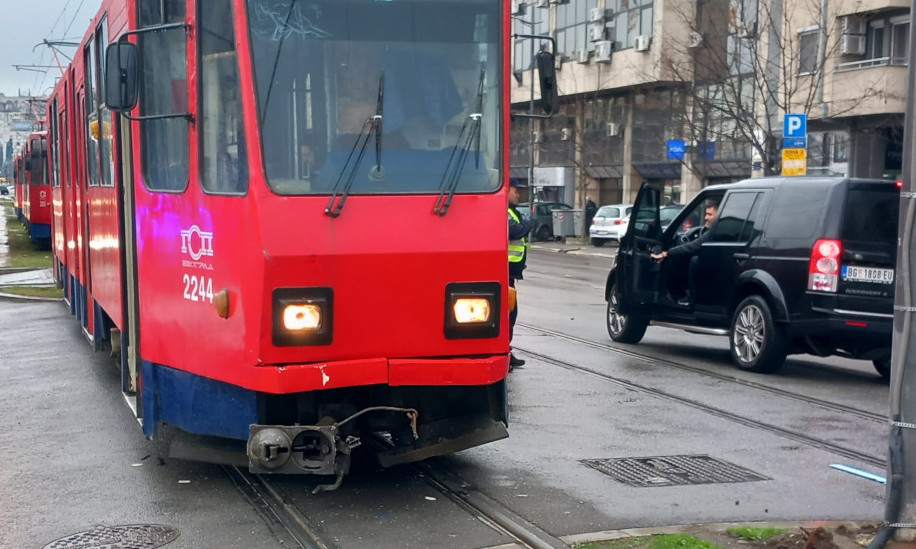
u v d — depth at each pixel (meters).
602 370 11.37
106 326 10.09
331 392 6.41
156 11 6.95
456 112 6.36
